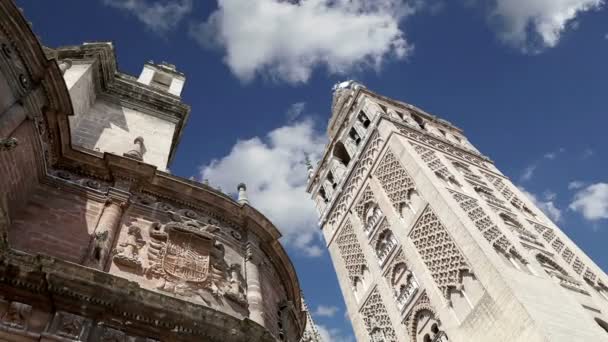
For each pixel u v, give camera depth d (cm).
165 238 1430
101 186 1516
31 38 1301
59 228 1305
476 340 2714
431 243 3359
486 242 2945
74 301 1045
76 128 1998
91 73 2170
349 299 4200
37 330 980
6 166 1205
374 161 4381
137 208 1510
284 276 1791
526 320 2391
